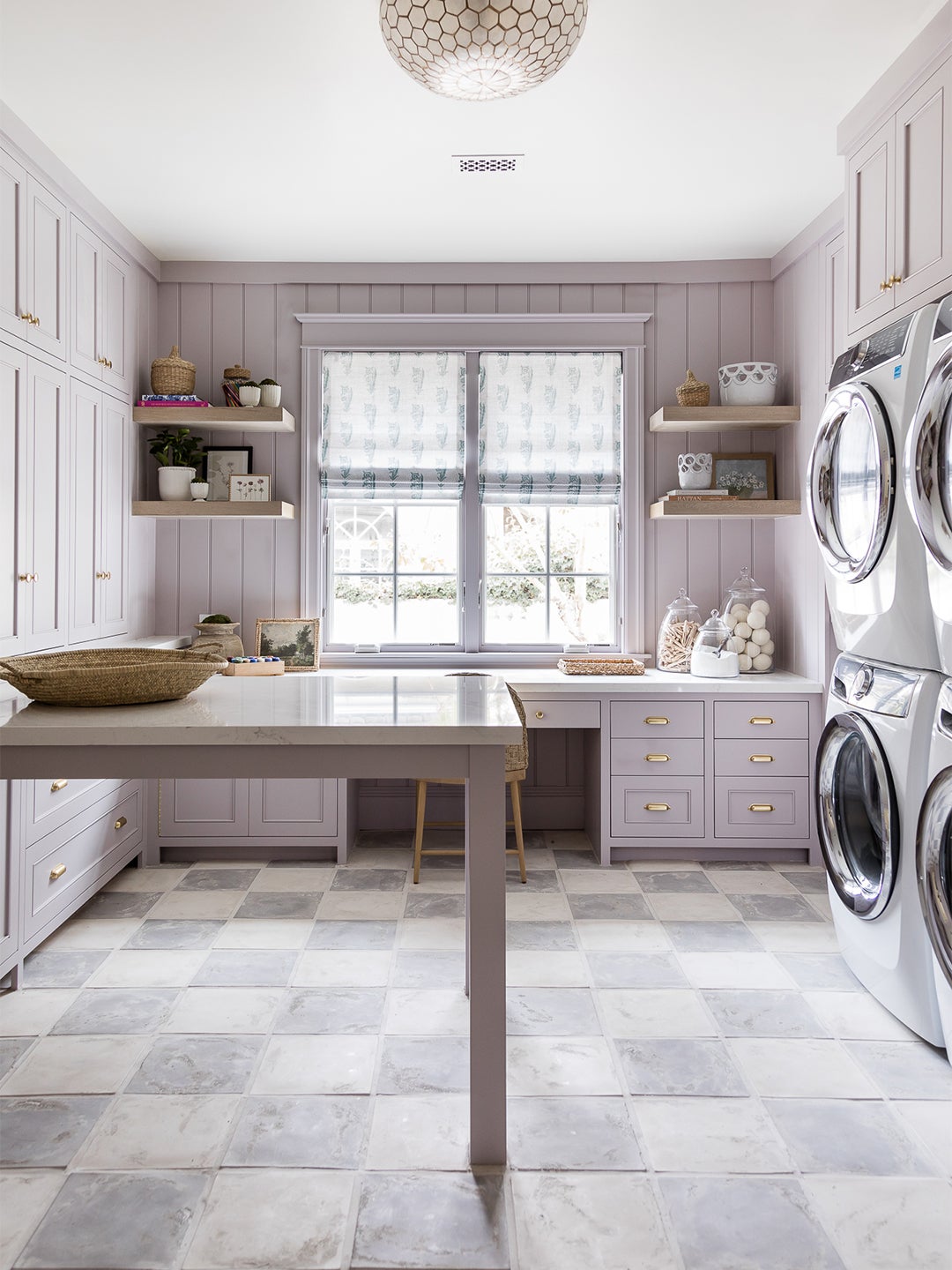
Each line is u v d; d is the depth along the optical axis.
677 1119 2.00
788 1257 1.59
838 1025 2.43
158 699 2.04
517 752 3.10
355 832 4.20
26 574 2.93
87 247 3.41
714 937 3.03
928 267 2.39
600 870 3.76
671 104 2.81
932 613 2.22
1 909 2.55
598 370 4.23
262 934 3.05
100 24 2.39
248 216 3.64
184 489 4.00
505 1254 1.59
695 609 4.10
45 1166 1.83
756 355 4.20
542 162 3.19
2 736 1.73
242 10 2.33
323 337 4.20
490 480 4.22
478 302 4.20
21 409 2.88
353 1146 1.90
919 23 2.40
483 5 1.66
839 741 2.68
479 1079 1.83
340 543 4.32
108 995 2.60
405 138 3.01
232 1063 2.23
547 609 4.33
